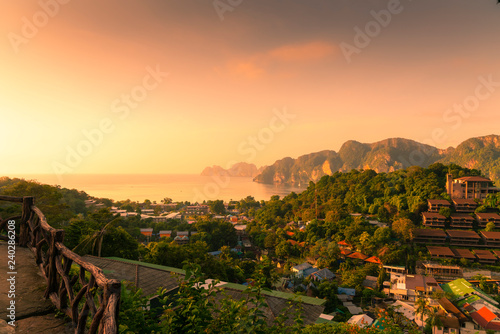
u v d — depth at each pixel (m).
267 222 140.75
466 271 71.19
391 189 121.75
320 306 12.57
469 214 93.88
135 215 133.50
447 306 45.00
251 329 4.36
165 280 13.93
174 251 30.33
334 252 79.06
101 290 3.06
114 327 2.21
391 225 98.06
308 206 149.75
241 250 102.81
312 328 11.46
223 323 4.26
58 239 4.50
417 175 121.25
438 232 83.88
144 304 4.42
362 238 84.38
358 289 60.56
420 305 41.34
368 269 72.62
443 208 92.62
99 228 28.19
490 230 84.88
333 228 99.19
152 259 29.39
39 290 4.73
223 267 34.19
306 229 101.06
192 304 4.29
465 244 82.44
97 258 16.81
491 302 47.84
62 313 4.11
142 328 4.08
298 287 56.66
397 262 75.50
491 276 69.19
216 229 104.69
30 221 6.81
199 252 32.50
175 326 4.09
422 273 71.88
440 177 121.81
